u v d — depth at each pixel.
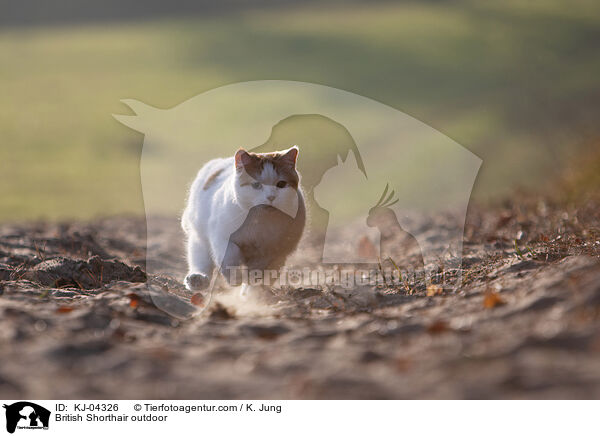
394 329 5.63
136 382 4.71
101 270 8.52
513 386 4.38
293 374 4.79
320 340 5.48
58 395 4.52
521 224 11.43
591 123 23.58
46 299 6.80
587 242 8.55
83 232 12.78
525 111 30.17
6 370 4.75
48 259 9.48
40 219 16.98
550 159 20.48
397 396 4.50
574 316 5.25
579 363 4.53
